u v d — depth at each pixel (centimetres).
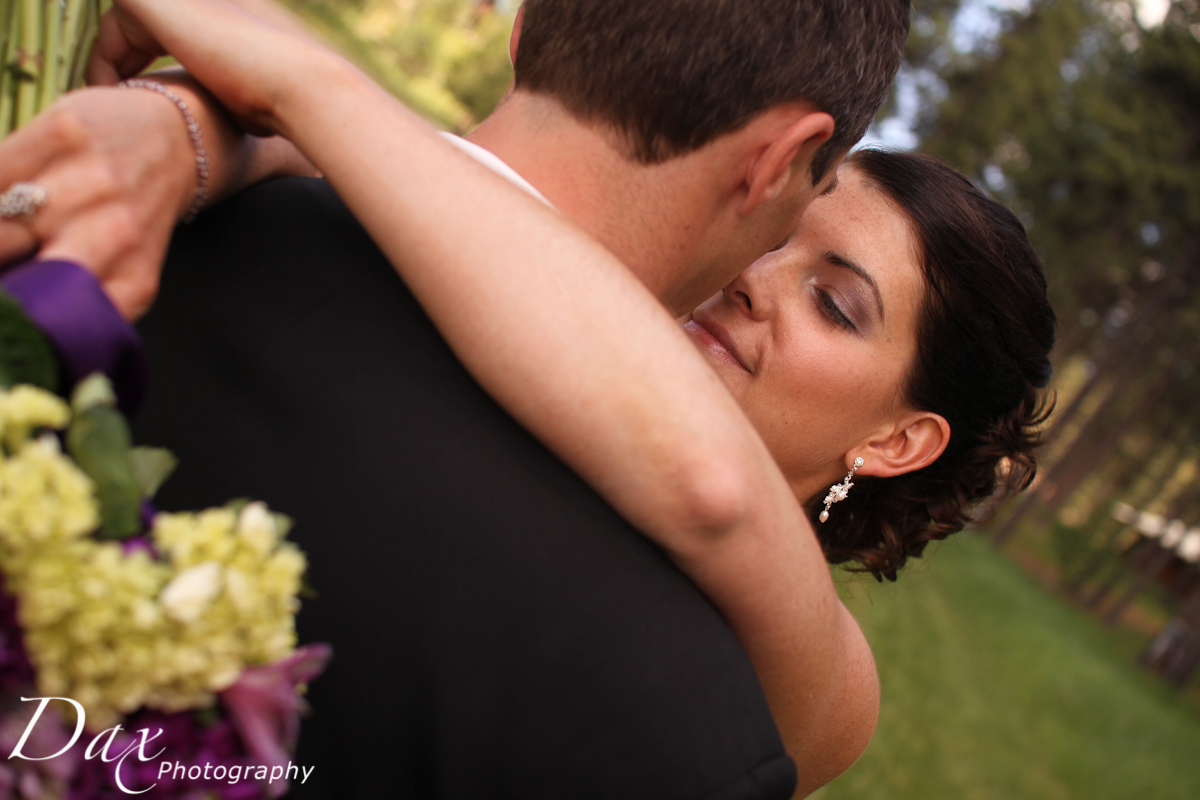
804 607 111
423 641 90
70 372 76
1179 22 2445
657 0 99
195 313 99
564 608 91
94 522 70
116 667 70
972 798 766
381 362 96
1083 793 964
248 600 73
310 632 91
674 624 95
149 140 87
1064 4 2259
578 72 103
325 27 3067
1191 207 2419
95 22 99
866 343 187
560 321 91
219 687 74
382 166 92
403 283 100
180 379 97
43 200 80
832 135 110
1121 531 2562
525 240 93
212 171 94
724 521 95
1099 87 2448
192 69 94
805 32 100
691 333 194
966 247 189
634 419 91
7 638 69
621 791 90
